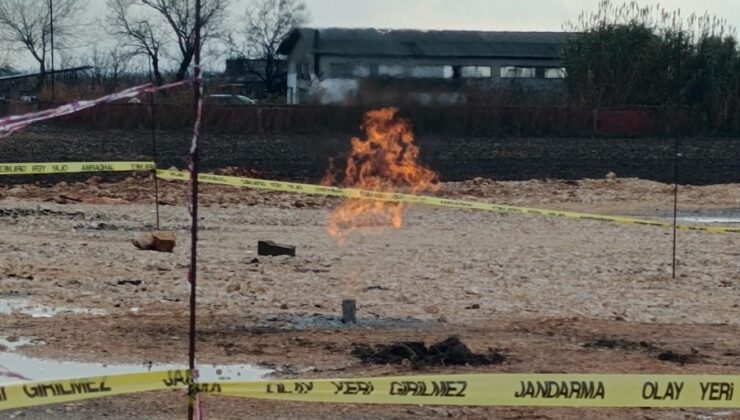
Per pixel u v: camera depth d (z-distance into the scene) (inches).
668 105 4375.0
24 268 1401.3
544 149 3577.8
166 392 839.7
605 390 709.3
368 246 1724.9
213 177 1781.5
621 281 1472.7
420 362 959.6
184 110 4104.3
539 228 2028.8
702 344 1075.9
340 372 922.1
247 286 1326.3
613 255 1705.2
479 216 2162.9
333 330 1095.6
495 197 2605.8
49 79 6240.2
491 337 1080.8
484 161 3196.4
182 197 2351.1
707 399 726.5
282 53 4483.3
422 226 2001.7
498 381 698.8
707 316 1244.5
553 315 1215.6
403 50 2655.0
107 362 946.1
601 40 4544.8
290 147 3351.4
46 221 1913.1
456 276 1459.2
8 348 989.2
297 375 911.0
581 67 4485.7
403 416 797.9
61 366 930.1
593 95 4480.8
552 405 719.1
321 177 2800.2
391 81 2672.2
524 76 4252.0
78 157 3021.7
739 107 4387.3
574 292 1373.0
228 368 935.0
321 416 794.2
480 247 1754.4
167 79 5851.4
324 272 1462.8
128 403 810.8
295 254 1609.3
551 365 961.5
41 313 1149.1
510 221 2111.2
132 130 4040.4
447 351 977.5
